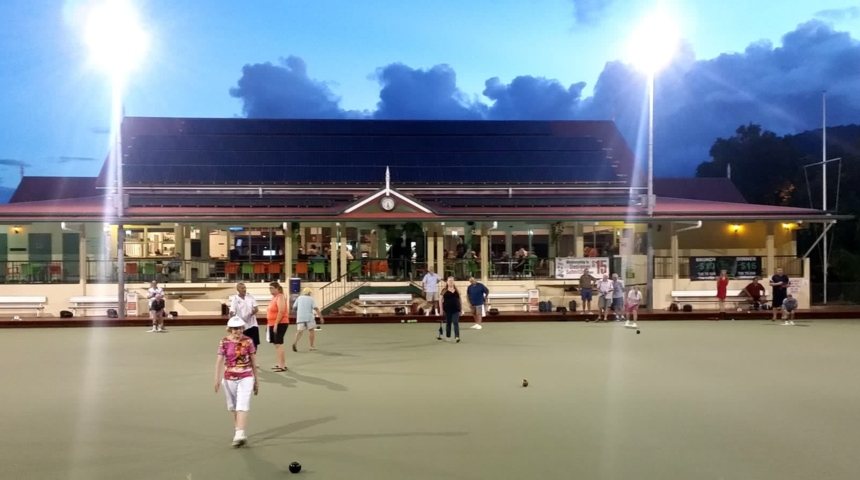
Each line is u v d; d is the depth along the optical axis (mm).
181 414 10141
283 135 40594
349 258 29016
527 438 8711
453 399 11133
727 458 7887
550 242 31453
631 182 37875
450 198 35969
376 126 42344
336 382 12719
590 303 27375
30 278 27109
